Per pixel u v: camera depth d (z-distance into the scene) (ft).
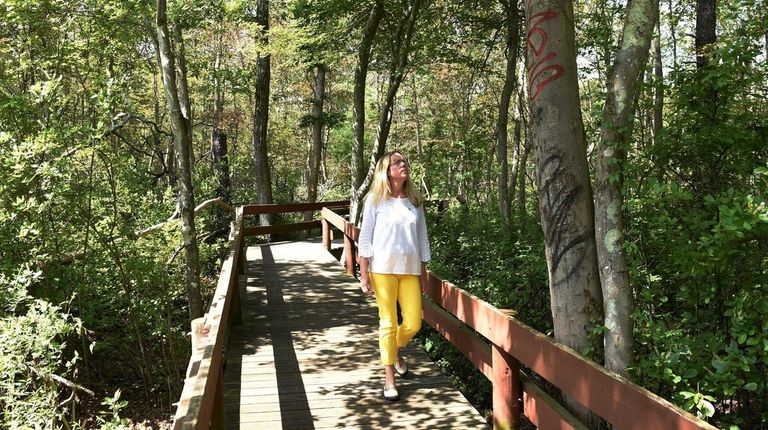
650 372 10.96
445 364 24.79
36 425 17.49
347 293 29.84
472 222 44.09
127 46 37.04
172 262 33.06
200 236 38.17
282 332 22.93
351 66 102.32
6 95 28.22
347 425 14.48
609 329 11.04
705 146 14.06
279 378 17.81
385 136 45.75
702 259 12.11
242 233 33.63
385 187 14.99
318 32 50.08
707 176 14.34
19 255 26.78
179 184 28.09
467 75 88.43
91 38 32.63
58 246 27.30
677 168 15.15
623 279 10.95
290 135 116.78
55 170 24.25
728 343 13.16
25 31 31.30
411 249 14.98
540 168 11.91
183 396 8.48
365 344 21.25
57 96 27.17
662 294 14.37
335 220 38.47
